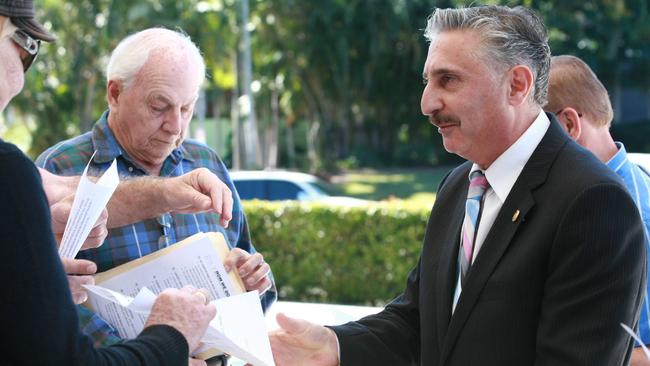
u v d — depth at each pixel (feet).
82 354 4.47
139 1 75.36
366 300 26.13
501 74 6.10
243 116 85.76
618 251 5.68
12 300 4.25
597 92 7.78
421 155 109.09
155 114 7.95
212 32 79.10
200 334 5.17
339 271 26.30
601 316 5.64
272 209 26.78
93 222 5.35
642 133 106.22
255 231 26.91
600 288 5.66
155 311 5.10
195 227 8.52
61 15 76.89
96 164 8.16
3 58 4.64
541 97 6.36
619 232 5.69
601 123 7.82
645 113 112.78
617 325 5.64
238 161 87.92
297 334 6.99
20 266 4.27
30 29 4.75
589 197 5.73
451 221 7.00
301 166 105.81
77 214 5.38
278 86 96.12
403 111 103.91
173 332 4.97
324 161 103.86
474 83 6.11
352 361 7.03
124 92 7.99
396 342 7.27
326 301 26.50
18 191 4.33
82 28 77.25
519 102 6.20
